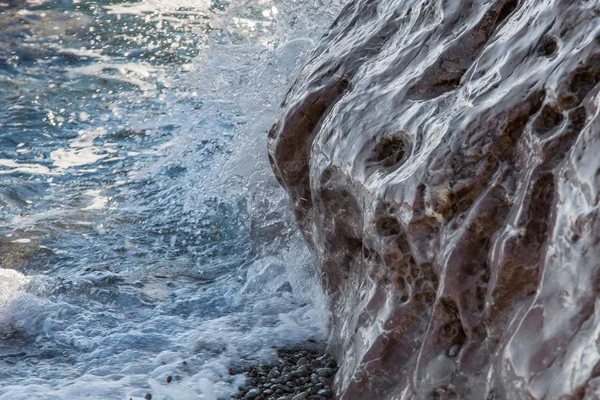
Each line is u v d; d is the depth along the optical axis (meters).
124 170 9.62
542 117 3.67
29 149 10.23
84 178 9.44
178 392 5.07
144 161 9.84
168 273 7.23
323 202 5.01
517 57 4.04
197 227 8.17
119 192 9.05
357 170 4.53
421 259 3.93
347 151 4.67
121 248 7.78
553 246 3.24
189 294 6.76
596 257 3.03
